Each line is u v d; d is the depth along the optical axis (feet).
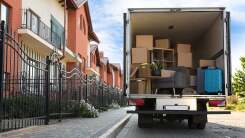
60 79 51.06
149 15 43.91
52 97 49.37
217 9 42.34
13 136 31.53
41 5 84.53
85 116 61.41
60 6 102.01
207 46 49.47
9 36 31.76
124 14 42.83
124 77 42.29
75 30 110.32
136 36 45.34
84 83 71.61
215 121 65.16
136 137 39.27
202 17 44.96
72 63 110.63
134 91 43.83
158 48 45.68
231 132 44.65
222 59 42.80
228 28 42.01
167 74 43.75
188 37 51.49
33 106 42.47
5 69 33.30
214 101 42.09
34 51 81.97
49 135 33.27
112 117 62.49
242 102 135.64
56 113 49.19
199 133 43.06
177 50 46.98
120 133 43.39
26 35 70.44
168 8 42.37
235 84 159.53
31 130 36.76
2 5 63.98
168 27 47.88
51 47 82.02
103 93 96.22
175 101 42.01
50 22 91.61
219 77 42.80
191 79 45.27
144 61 44.09
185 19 45.55
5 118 36.32
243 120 67.97
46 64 43.65
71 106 61.05
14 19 67.62
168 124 54.54
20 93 40.78
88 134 34.83
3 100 34.27
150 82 44.11
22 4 72.64
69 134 34.58
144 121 46.01
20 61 43.83
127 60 42.50
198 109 43.60
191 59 47.09
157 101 42.14
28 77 41.96
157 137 39.17
